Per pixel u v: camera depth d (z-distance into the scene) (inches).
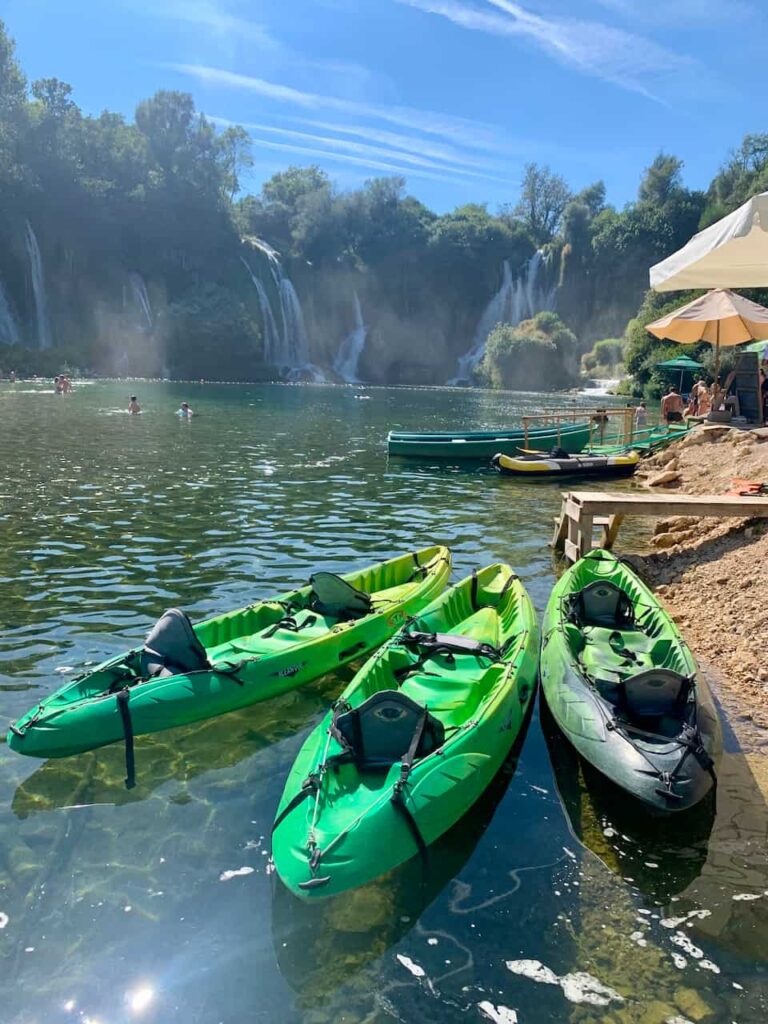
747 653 327.3
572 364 3356.3
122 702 261.4
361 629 332.8
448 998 166.1
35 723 253.0
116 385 2397.9
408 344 3794.3
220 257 3297.2
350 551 524.1
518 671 278.7
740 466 682.8
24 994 166.4
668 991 166.9
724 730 271.3
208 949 179.0
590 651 311.9
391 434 991.0
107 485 728.3
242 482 775.1
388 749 232.2
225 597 418.9
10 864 205.9
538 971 172.6
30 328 2837.1
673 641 304.5
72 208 2871.6
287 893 197.0
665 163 3523.6
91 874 202.8
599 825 225.5
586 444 1034.7
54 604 398.9
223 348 3095.5
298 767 223.6
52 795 238.5
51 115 2864.2
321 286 3676.2
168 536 546.3
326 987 168.9
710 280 452.1
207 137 3280.0
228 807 233.8
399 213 3848.4
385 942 181.2
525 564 499.8
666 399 1157.1
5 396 1734.7
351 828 193.5
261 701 296.2
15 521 572.7
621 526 605.9
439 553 438.3
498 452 979.3
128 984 169.2
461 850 213.6
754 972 171.8
